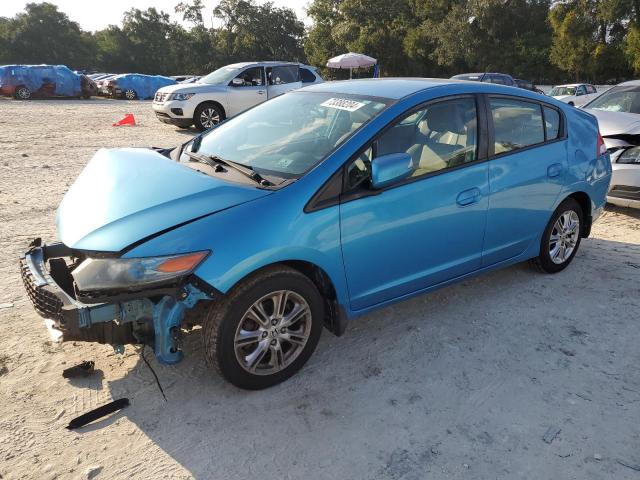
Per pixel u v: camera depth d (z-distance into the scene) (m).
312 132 3.57
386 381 3.22
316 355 3.48
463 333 3.77
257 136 3.80
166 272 2.64
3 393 3.01
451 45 44.84
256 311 2.97
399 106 3.47
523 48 42.81
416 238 3.50
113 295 2.62
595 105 7.88
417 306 4.16
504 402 3.04
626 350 3.58
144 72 82.69
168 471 2.51
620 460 2.61
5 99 27.48
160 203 2.95
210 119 13.36
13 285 4.32
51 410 2.89
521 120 4.16
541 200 4.28
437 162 3.58
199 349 3.46
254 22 70.94
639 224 6.31
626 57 36.22
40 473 2.48
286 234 2.91
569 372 3.33
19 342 3.51
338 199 3.11
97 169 3.62
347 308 3.34
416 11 50.97
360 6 52.59
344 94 3.87
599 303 4.24
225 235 2.77
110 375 3.20
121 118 17.27
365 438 2.74
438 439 2.74
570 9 38.81
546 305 4.19
